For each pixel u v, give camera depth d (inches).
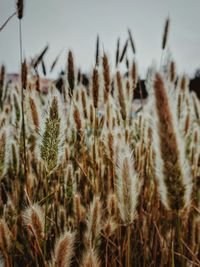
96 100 12.3
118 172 7.4
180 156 5.6
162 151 5.5
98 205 8.3
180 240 7.1
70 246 6.2
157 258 10.3
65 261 6.0
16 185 11.1
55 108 7.6
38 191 10.9
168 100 5.2
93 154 11.7
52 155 7.6
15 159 11.5
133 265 10.1
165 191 5.8
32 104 8.9
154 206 10.8
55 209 10.4
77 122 11.7
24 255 9.6
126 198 7.4
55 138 7.6
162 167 5.6
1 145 8.4
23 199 10.9
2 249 8.0
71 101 11.9
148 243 10.7
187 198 5.8
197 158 12.4
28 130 12.3
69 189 11.2
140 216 11.1
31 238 9.0
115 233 10.2
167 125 5.3
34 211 7.3
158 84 5.2
